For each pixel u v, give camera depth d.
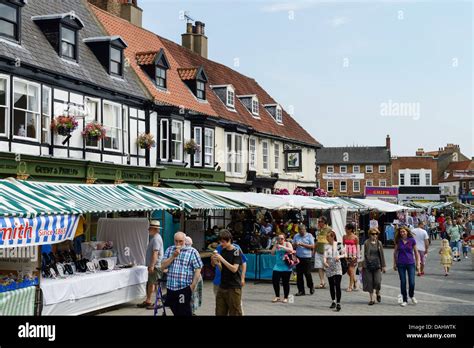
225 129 28.88
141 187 16.52
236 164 29.84
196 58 33.75
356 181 78.44
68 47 18.91
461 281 18.23
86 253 13.25
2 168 14.87
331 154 80.06
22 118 16.19
